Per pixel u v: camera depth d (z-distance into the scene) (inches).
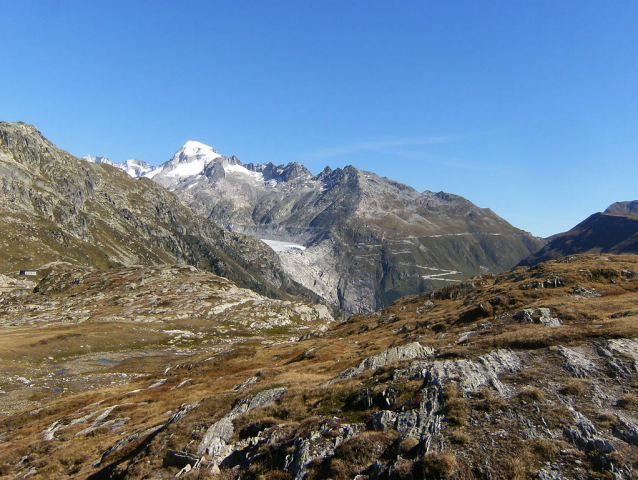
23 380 3627.0
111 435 1717.5
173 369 3521.2
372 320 4276.6
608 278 2529.5
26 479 1439.5
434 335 2193.7
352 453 893.2
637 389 861.8
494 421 853.8
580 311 1560.0
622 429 756.0
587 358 1034.7
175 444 1231.5
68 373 3976.4
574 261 3179.1
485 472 724.0
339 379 1454.2
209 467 1080.2
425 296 4566.9
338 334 4220.0
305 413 1201.4
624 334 1117.1
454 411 911.0
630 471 661.3
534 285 2615.7
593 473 675.4
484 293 3282.5
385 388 1120.8
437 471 746.2
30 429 2103.8
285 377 1728.6
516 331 1378.0
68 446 1647.4
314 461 923.4
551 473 691.4
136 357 4891.7
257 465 1015.0
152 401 2170.3
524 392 922.1
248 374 2348.7
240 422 1251.2
